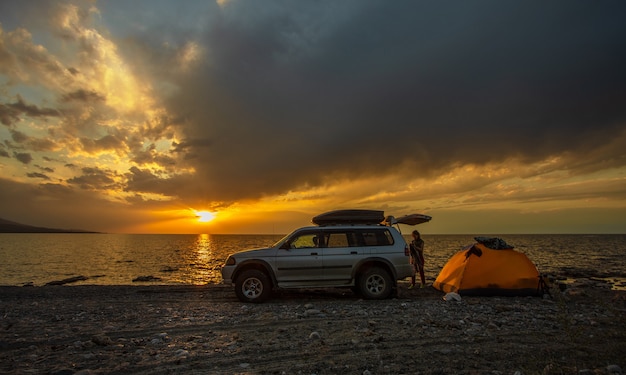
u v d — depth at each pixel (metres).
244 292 10.86
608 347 5.71
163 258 50.94
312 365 4.95
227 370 4.81
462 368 4.79
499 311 8.92
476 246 11.98
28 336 6.79
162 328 7.46
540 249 71.56
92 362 5.18
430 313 8.62
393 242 11.50
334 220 11.90
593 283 20.06
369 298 11.03
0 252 64.81
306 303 10.66
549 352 5.46
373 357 5.26
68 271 32.34
